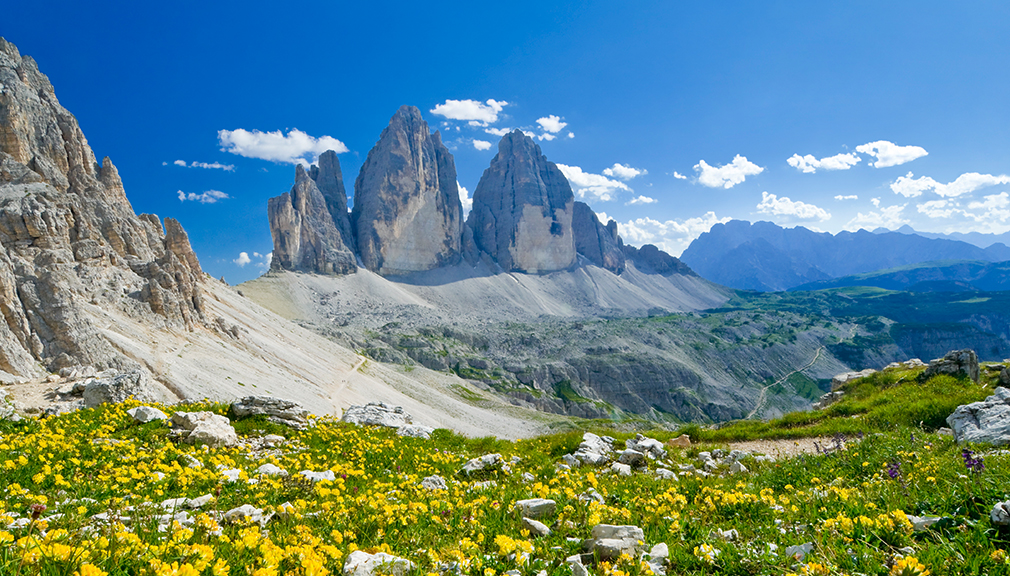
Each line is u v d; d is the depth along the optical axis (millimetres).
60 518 6277
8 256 70312
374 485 10547
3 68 127875
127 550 4898
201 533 5883
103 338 72750
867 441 14469
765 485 11719
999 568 4820
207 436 16078
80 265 96750
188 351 94625
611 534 6645
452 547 6473
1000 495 6523
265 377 105000
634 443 19828
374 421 25297
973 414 15219
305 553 5016
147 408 18641
